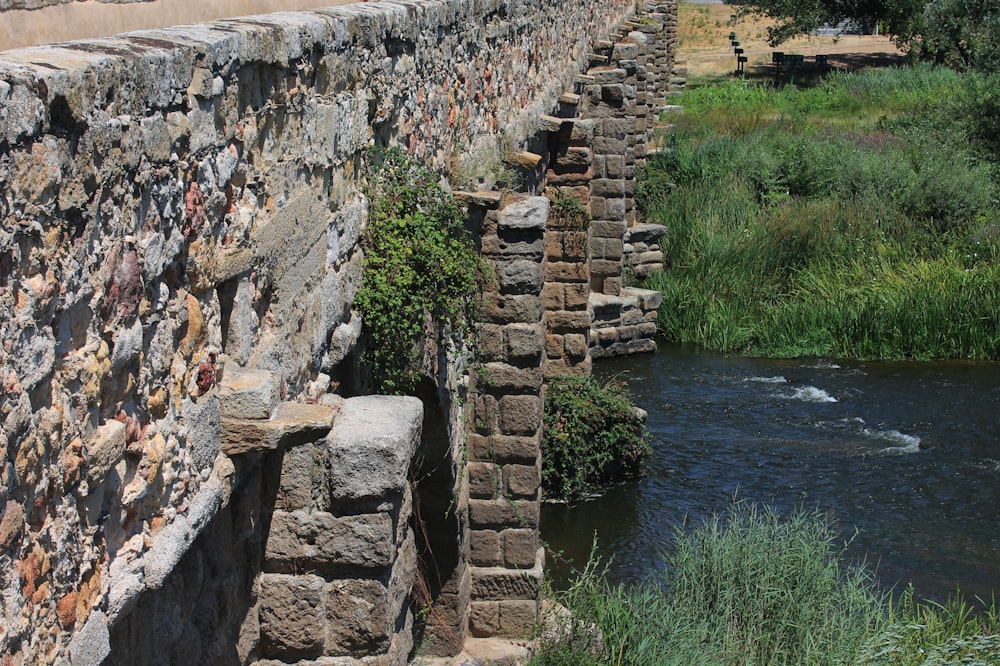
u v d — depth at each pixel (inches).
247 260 239.0
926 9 1791.3
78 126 169.0
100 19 237.9
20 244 155.6
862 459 733.3
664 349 959.6
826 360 919.0
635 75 1046.4
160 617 218.7
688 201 1071.6
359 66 317.1
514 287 479.2
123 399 189.6
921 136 1278.3
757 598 483.2
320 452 255.8
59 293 165.9
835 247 1015.6
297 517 258.7
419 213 345.7
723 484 703.7
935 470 715.4
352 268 322.0
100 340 179.5
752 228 1047.6
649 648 458.3
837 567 520.7
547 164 738.8
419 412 275.4
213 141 221.9
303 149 276.5
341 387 328.2
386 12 340.5
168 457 206.1
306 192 280.7
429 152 400.2
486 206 438.0
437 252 349.7
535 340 483.5
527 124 592.4
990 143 1240.2
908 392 842.2
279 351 259.8
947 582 591.2
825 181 1142.3
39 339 160.4
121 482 188.5
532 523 500.4
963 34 1723.7
